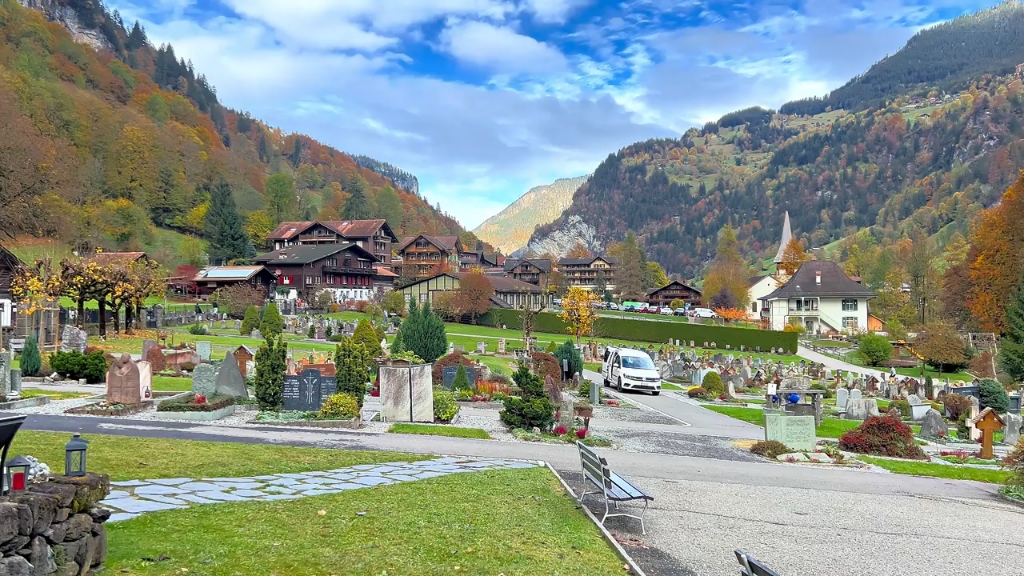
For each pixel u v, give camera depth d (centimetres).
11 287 4262
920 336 6688
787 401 3453
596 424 2466
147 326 5531
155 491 1078
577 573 881
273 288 9519
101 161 11675
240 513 976
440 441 1883
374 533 934
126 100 16388
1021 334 5631
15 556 599
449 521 1035
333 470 1390
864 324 10288
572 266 17475
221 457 1427
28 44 13700
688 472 1705
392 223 19225
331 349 5016
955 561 1112
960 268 8431
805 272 10619
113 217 10925
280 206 15775
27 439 1466
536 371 3847
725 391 3925
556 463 1677
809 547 1127
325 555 826
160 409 2006
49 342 3897
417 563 836
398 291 9100
